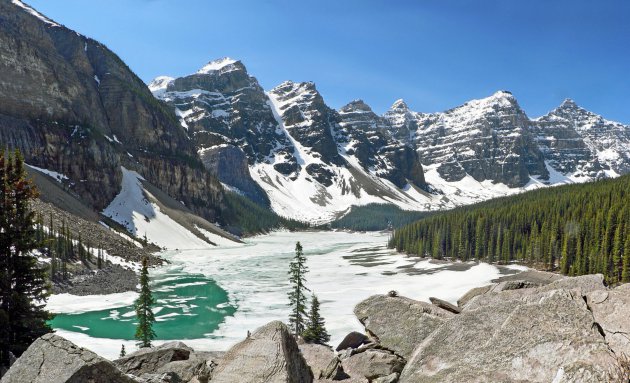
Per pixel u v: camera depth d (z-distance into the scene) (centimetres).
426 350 832
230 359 869
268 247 19750
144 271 4653
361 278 10462
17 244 2336
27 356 795
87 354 791
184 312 7025
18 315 2295
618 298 725
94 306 7150
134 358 1473
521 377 677
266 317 6656
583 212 11306
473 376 724
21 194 2405
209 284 9600
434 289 8688
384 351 1100
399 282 9719
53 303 7106
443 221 15938
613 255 8956
